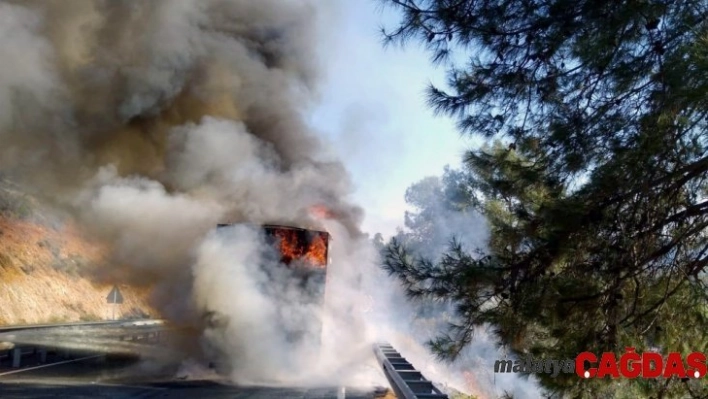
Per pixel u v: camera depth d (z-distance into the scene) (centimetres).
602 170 511
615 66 520
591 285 526
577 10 529
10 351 1595
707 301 541
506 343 554
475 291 550
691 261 546
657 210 524
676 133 492
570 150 551
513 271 539
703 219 529
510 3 557
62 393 1005
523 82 584
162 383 1214
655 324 554
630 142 518
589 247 527
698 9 467
